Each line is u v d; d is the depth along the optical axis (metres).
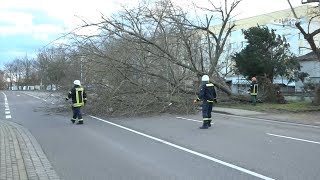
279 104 27.56
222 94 28.78
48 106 27.42
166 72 23.33
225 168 8.50
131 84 22.00
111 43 22.83
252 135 13.51
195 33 26.86
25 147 11.29
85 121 18.72
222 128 15.49
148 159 9.55
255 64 31.81
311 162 9.00
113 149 11.01
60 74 25.78
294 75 35.69
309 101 30.31
